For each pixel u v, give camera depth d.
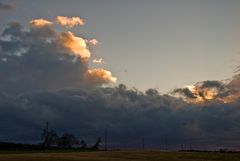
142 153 94.88
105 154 90.25
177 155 89.06
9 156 80.12
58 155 85.56
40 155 85.38
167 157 84.44
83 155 86.69
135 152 99.00
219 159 83.19
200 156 88.50
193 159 81.38
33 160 69.06
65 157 77.75
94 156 83.81
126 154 91.31
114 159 76.25
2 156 80.06
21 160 68.81
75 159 73.19
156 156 86.62
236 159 84.12
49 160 69.56
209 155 90.88
